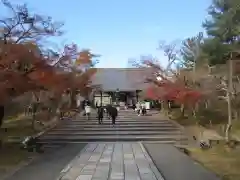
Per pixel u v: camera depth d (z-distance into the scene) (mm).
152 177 10938
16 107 29938
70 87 30797
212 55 27359
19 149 17734
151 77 35250
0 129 25000
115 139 22672
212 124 30719
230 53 24578
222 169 13781
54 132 25641
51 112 33500
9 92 17859
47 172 11867
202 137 23219
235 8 21141
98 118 30797
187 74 32562
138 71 45438
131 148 18484
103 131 26188
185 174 11586
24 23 18219
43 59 18609
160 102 44844
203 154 17828
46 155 16016
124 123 30469
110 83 54031
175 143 21328
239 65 24531
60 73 23172
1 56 17109
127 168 12500
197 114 34406
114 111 29094
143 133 25188
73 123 30328
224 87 25234
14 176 11172
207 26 27188
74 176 11039
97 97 54906
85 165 13148
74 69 29141
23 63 17953
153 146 19547
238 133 25109
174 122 31172
